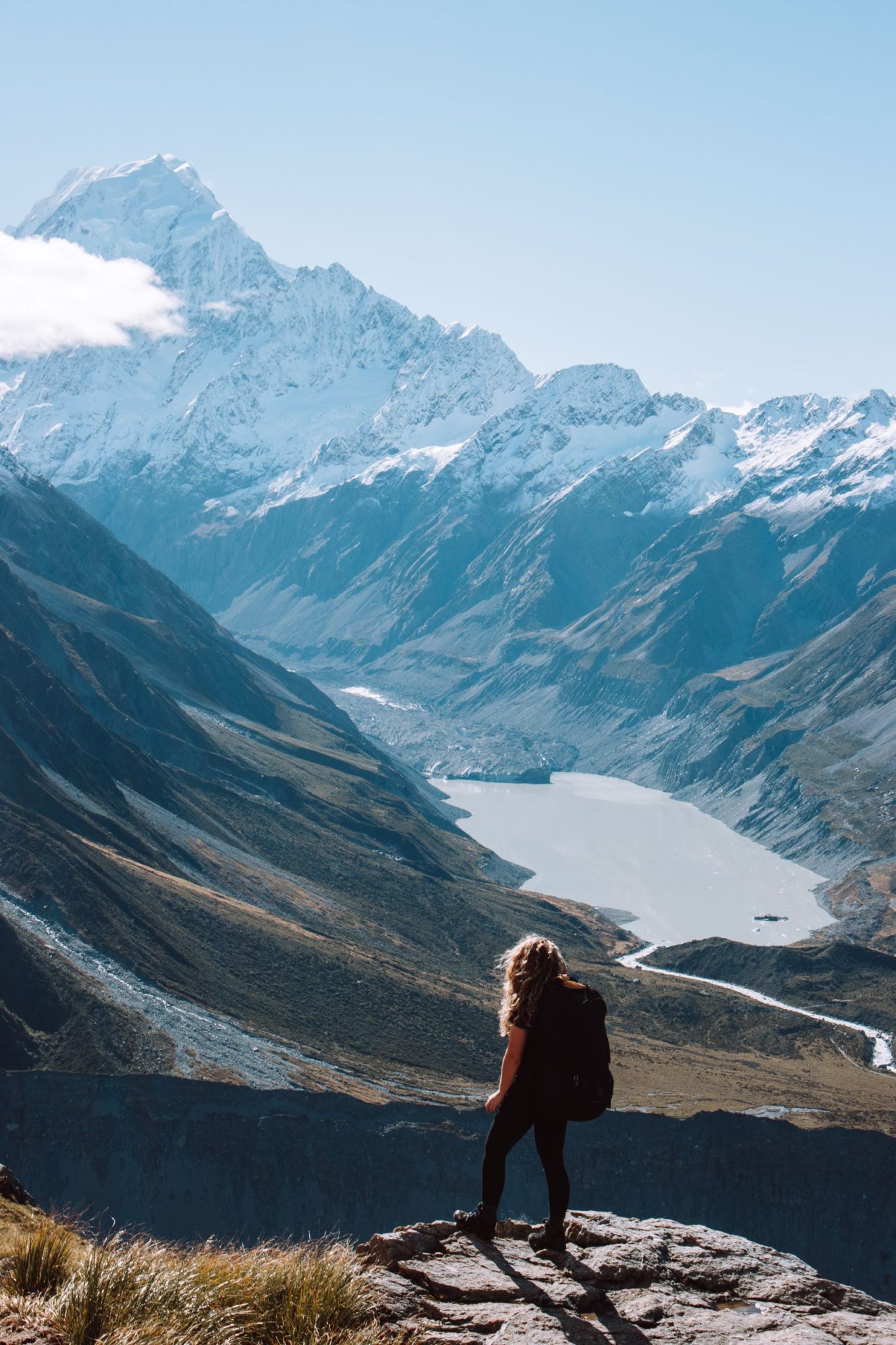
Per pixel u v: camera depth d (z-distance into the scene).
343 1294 14.24
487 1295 14.73
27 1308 13.86
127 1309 13.80
